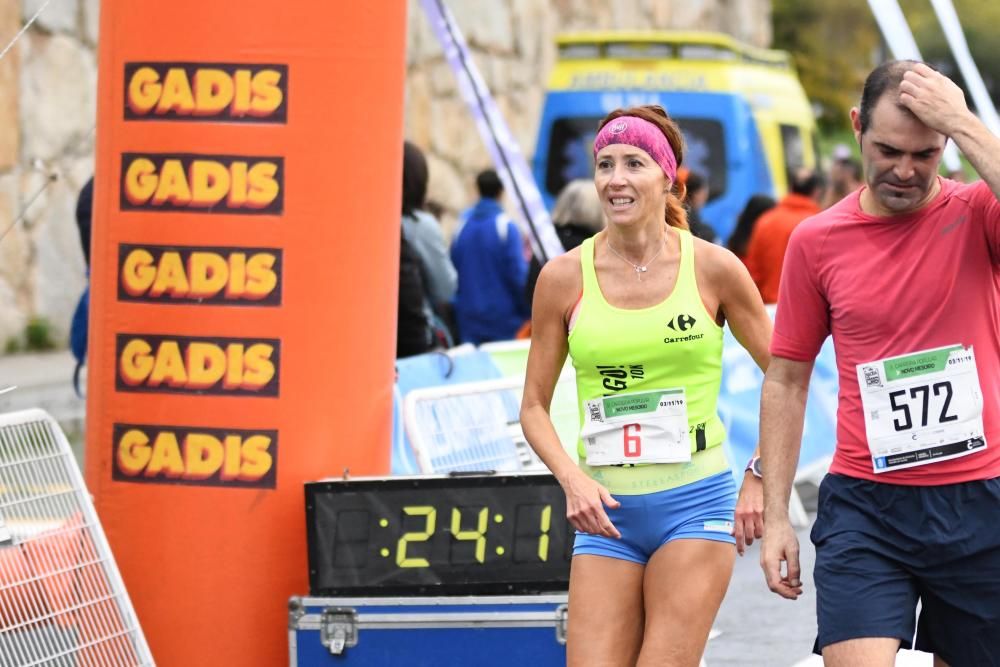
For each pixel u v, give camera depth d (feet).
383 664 47.83
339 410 50.26
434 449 59.93
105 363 50.67
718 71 134.41
